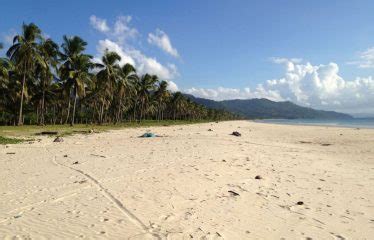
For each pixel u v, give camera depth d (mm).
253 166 12727
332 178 10984
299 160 14906
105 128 43344
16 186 8789
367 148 21125
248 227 6223
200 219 6543
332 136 33156
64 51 45594
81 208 6977
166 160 13422
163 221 6340
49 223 6074
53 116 65250
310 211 7316
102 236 5531
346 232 6125
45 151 16422
